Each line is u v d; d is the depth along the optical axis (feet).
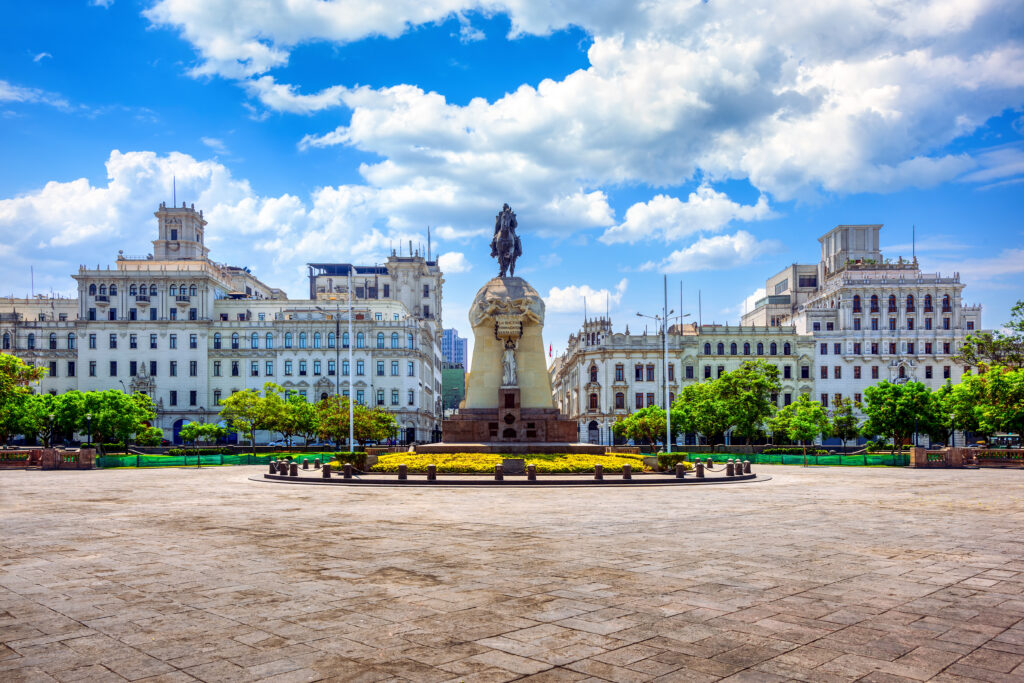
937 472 179.42
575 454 161.58
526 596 44.96
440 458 147.74
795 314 408.05
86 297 379.55
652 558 57.00
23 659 33.83
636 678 31.45
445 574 51.11
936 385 376.68
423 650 35.01
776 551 60.23
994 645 35.83
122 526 75.92
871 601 43.96
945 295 380.99
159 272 381.19
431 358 443.73
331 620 39.93
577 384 410.72
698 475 140.77
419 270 464.65
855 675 31.78
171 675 31.81
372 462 157.48
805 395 316.60
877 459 213.87
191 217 432.66
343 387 373.20
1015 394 210.79
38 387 374.43
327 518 82.23
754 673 32.04
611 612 41.42
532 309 171.32
